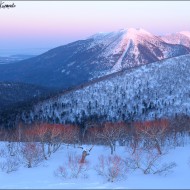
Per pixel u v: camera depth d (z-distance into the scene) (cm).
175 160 7769
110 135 9094
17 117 18738
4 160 7562
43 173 6425
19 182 5544
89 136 11250
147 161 7025
